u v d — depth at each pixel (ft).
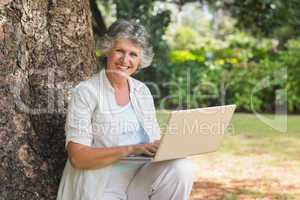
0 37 9.71
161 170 9.82
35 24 10.16
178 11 23.57
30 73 10.16
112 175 9.79
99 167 9.20
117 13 20.80
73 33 10.71
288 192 15.99
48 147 10.12
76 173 9.37
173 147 9.27
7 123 9.66
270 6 20.80
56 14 10.50
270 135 27.20
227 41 44.21
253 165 20.33
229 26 49.83
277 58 38.42
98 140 9.56
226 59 39.22
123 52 9.62
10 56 9.77
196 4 27.22
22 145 9.78
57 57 10.47
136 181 10.06
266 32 21.74
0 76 9.67
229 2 22.84
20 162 9.73
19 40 9.93
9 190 9.59
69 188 9.48
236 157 22.00
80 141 9.13
